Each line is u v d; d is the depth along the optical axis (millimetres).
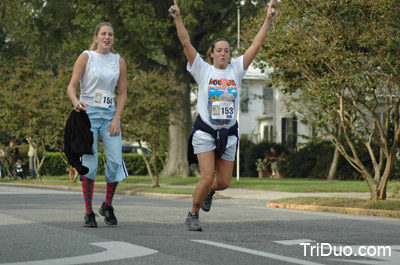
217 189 12703
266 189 33250
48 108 43781
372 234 12883
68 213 16250
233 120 12133
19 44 55844
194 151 12102
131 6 44312
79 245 10281
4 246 10188
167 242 10695
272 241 11180
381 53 19953
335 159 41750
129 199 25750
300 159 52406
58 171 63156
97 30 12609
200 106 12062
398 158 43969
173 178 49562
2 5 48781
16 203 20828
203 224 13984
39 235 11484
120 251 9711
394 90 22281
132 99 35219
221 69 12156
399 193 26781
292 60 22016
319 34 21438
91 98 12492
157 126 35469
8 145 58438
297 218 16203
